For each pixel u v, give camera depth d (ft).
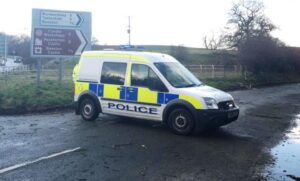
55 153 21.86
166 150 23.08
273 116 40.83
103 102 31.91
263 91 84.02
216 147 24.27
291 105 53.57
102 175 17.97
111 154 21.86
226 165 20.17
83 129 29.17
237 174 18.65
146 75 29.35
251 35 147.54
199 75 108.47
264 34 146.92
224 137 27.66
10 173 18.11
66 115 36.40
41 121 32.73
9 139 25.36
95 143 24.52
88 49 54.08
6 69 118.52
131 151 22.63
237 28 151.74
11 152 21.95
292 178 18.38
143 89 29.27
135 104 29.81
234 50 148.36
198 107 26.61
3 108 37.63
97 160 20.56
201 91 27.66
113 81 31.30
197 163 20.39
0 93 43.37
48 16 51.80
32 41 51.52
